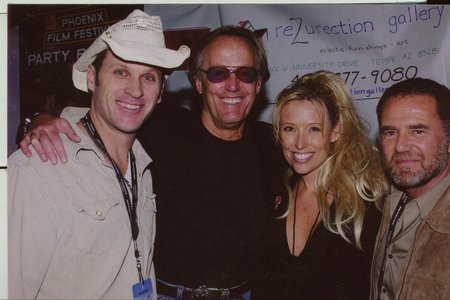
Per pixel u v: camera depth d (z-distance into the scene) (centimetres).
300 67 217
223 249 207
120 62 174
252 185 209
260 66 203
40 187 167
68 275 171
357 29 217
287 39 217
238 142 208
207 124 206
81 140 176
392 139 207
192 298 205
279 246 209
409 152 204
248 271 209
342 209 206
